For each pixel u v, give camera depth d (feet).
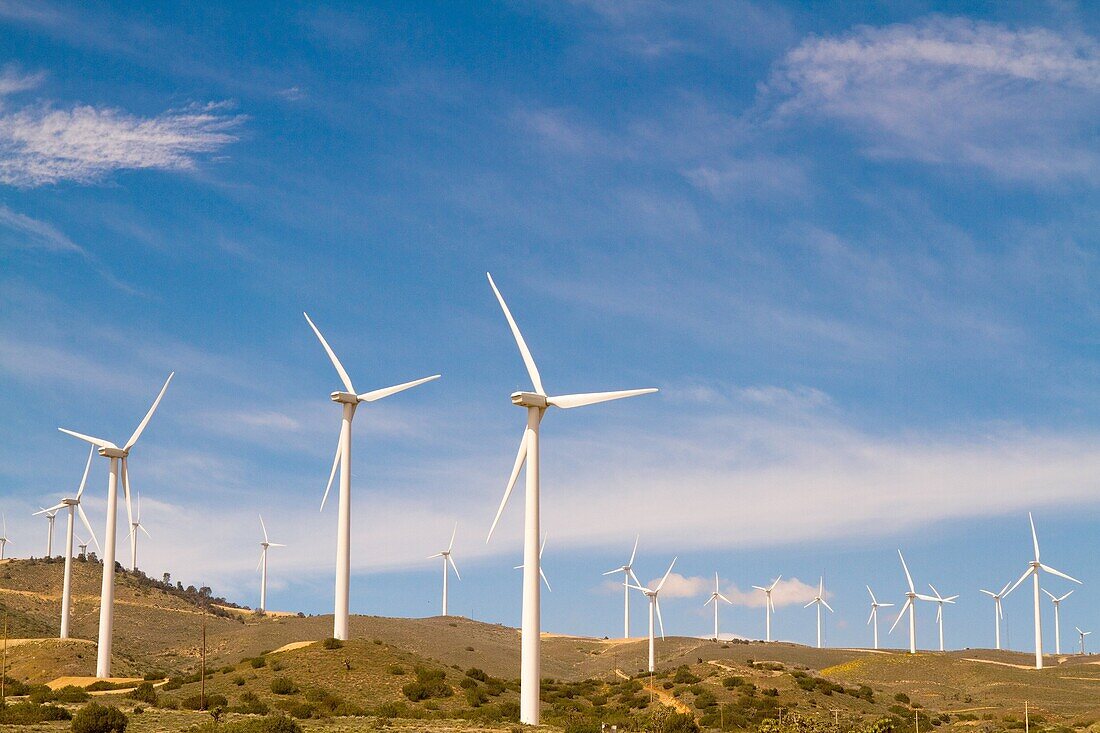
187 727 279.90
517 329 330.34
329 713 349.20
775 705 419.13
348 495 452.76
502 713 356.38
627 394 324.19
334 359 454.40
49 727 276.41
